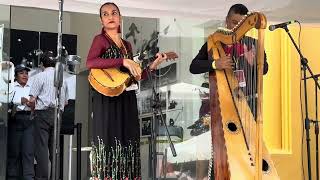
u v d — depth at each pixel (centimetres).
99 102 312
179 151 532
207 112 407
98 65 309
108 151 308
